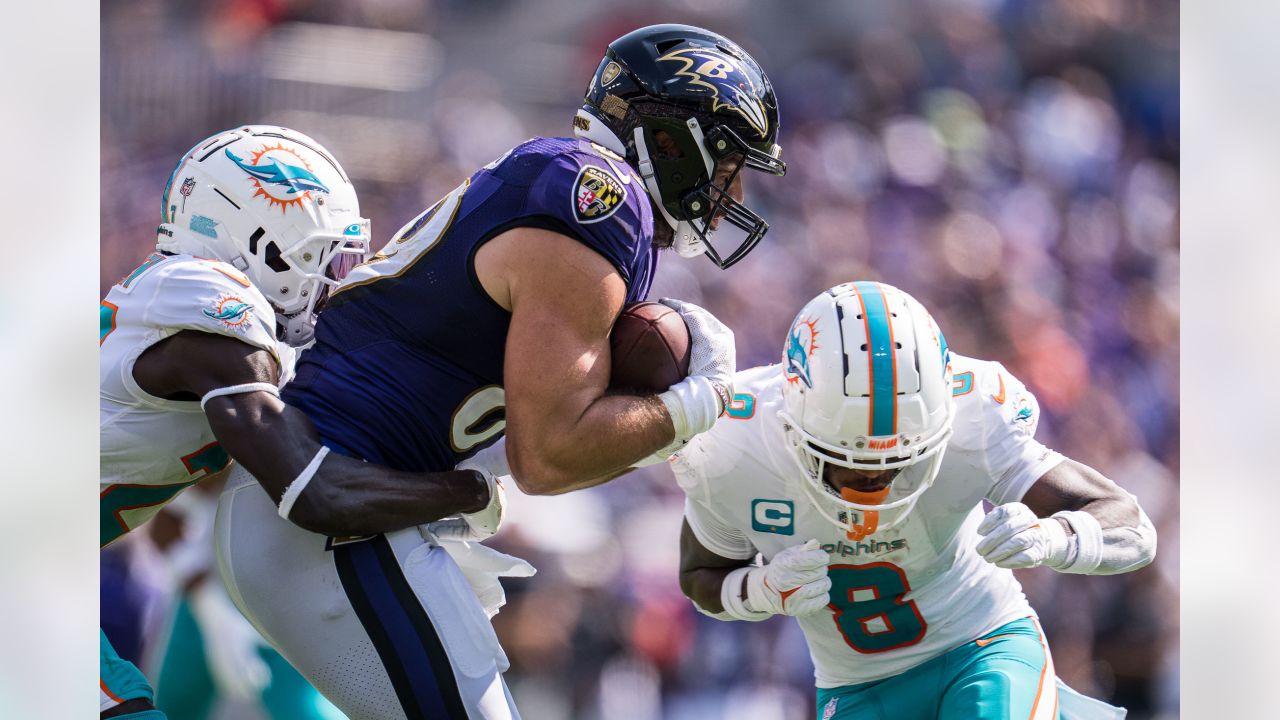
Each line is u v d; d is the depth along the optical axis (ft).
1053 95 113.09
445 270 25.61
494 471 28.35
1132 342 105.70
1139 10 115.44
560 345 24.47
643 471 78.79
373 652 25.30
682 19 109.91
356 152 99.76
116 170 95.61
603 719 71.72
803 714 72.38
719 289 94.89
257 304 26.00
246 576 25.76
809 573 30.17
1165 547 96.12
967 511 31.30
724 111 27.61
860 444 28.60
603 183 25.26
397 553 25.72
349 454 25.61
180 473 27.63
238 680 46.65
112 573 58.95
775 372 32.12
